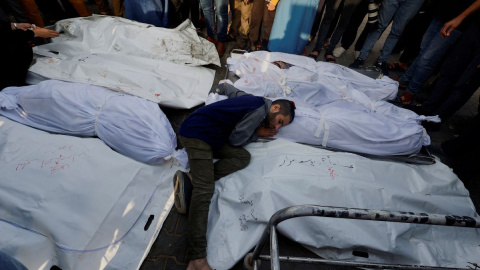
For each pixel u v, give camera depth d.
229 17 4.53
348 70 3.11
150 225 1.86
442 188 2.04
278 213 1.11
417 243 1.85
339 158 2.08
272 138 2.33
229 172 2.08
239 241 1.76
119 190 1.80
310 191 1.86
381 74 3.35
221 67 3.53
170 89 2.83
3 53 2.40
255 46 3.91
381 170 2.03
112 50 3.11
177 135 2.58
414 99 3.47
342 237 1.73
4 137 1.88
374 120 2.25
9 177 1.64
